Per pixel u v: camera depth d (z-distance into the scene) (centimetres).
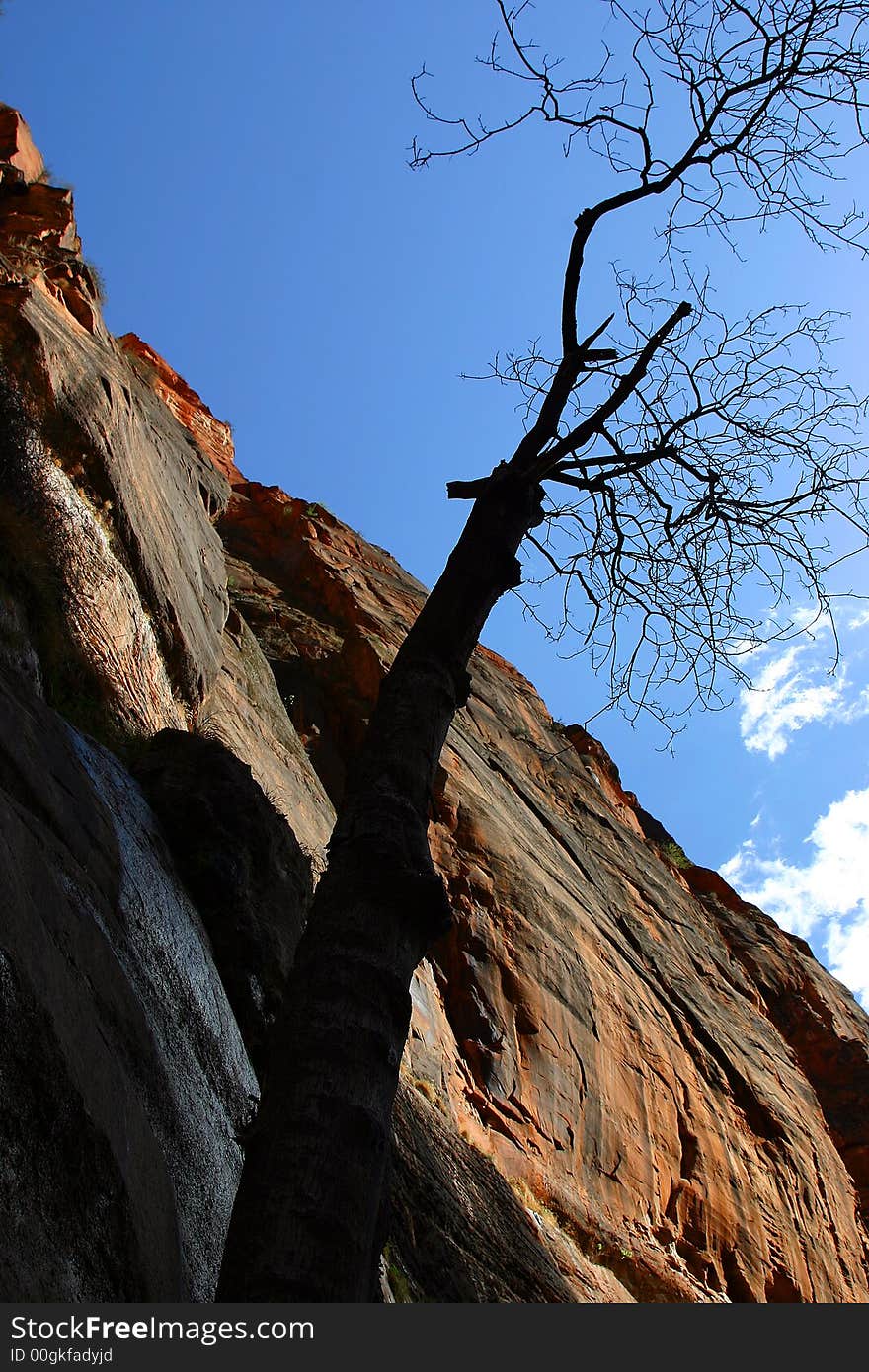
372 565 2986
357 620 2412
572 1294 1198
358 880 376
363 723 2075
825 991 3472
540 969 1844
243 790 845
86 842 545
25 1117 330
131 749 889
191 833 765
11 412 929
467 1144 1284
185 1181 458
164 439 1522
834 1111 2955
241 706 1523
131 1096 423
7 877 378
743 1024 2764
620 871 2844
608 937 2308
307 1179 311
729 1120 2225
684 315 494
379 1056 343
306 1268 298
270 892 819
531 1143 1558
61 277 1280
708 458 523
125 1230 368
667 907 2953
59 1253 320
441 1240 994
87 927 457
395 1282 785
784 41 500
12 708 571
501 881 1956
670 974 2531
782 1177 2256
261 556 2722
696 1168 1969
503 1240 1143
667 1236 1789
